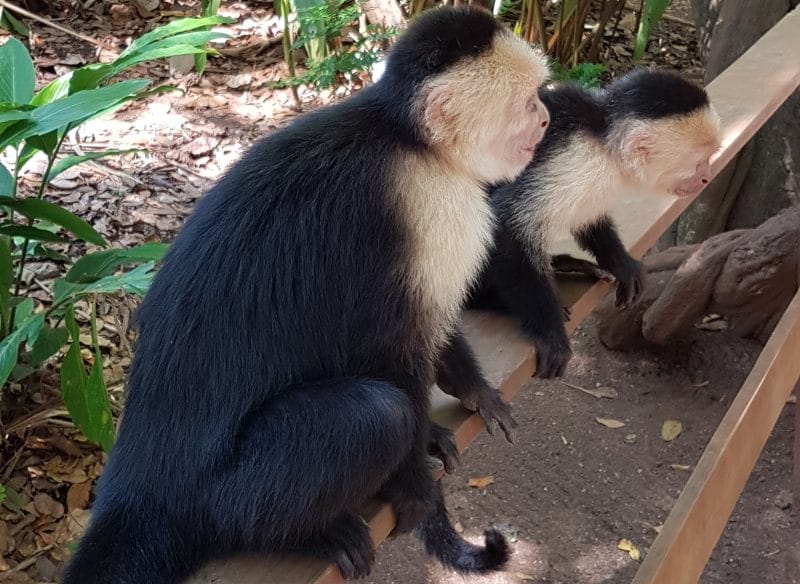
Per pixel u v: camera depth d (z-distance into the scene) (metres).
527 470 1.13
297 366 0.51
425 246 0.52
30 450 0.98
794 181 1.38
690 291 1.21
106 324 1.12
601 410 1.23
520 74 0.55
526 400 1.24
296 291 0.51
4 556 0.89
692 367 1.28
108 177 1.38
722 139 0.79
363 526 0.51
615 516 1.08
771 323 1.25
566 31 1.65
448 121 0.53
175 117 1.54
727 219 1.47
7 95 0.96
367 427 0.48
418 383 0.53
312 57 1.57
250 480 0.48
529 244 0.68
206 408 0.50
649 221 0.78
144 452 0.51
